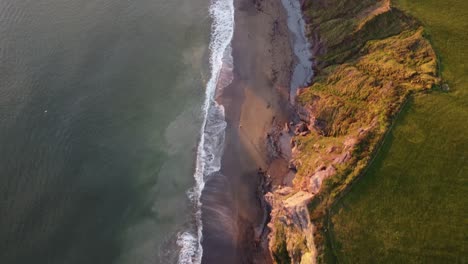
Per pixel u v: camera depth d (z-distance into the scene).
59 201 48.00
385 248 38.31
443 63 51.09
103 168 51.66
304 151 50.88
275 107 57.44
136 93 60.22
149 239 45.88
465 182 41.25
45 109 56.66
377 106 48.12
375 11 59.34
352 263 37.91
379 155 43.56
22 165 50.53
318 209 40.88
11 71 60.66
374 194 41.28
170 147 54.44
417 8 57.75
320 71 59.03
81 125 55.53
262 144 53.91
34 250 43.81
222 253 44.97
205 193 49.91
